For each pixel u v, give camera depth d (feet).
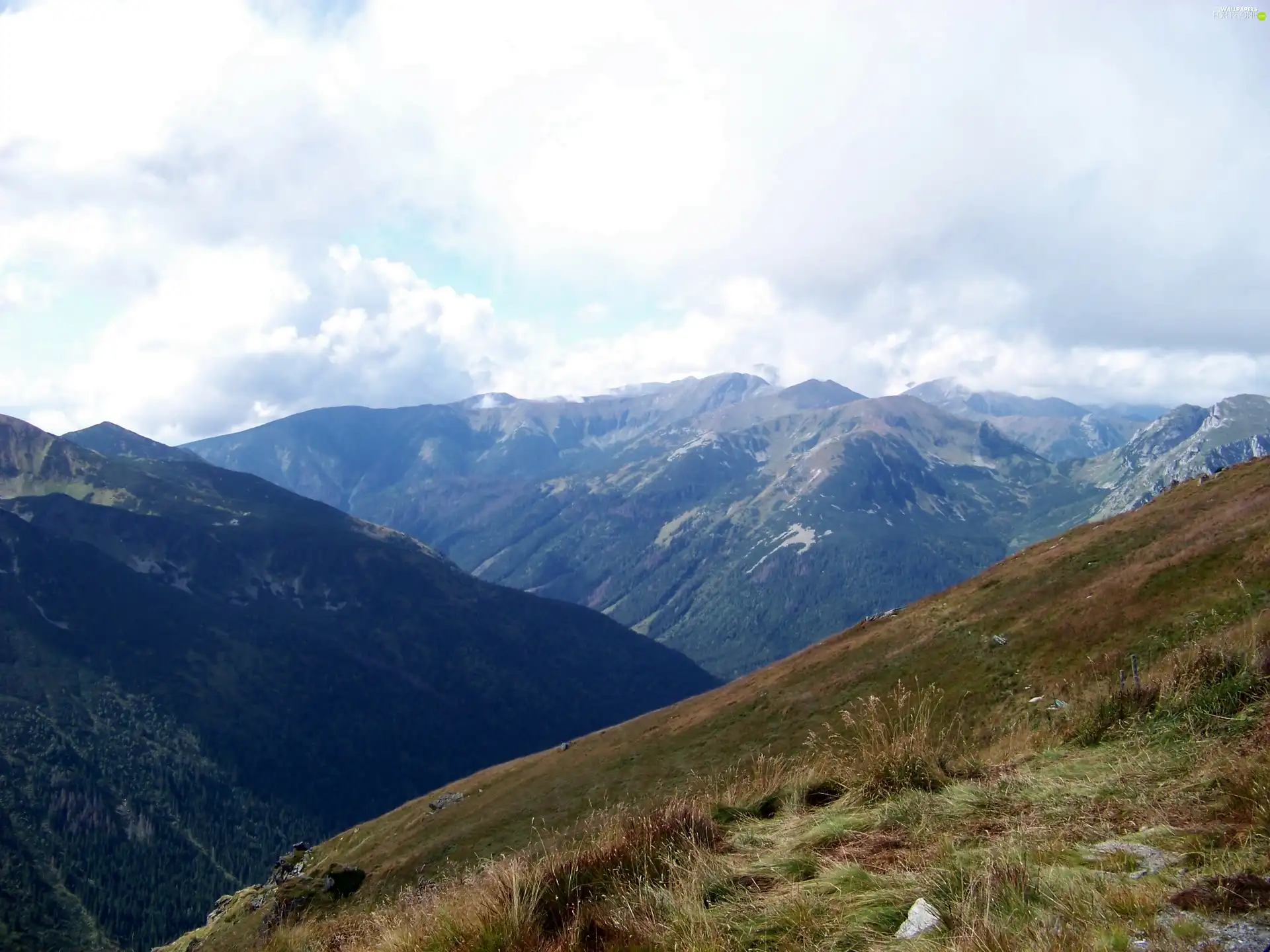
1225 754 24.67
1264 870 16.96
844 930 19.29
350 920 36.50
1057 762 31.30
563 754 302.04
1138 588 150.30
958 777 31.19
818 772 34.09
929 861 22.13
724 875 24.31
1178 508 212.84
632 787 203.62
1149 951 14.66
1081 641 143.13
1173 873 18.12
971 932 16.67
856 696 187.62
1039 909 17.35
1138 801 24.04
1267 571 120.26
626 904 22.76
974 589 236.63
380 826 300.40
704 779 37.81
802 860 24.62
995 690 142.41
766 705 225.56
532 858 28.84
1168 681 34.35
